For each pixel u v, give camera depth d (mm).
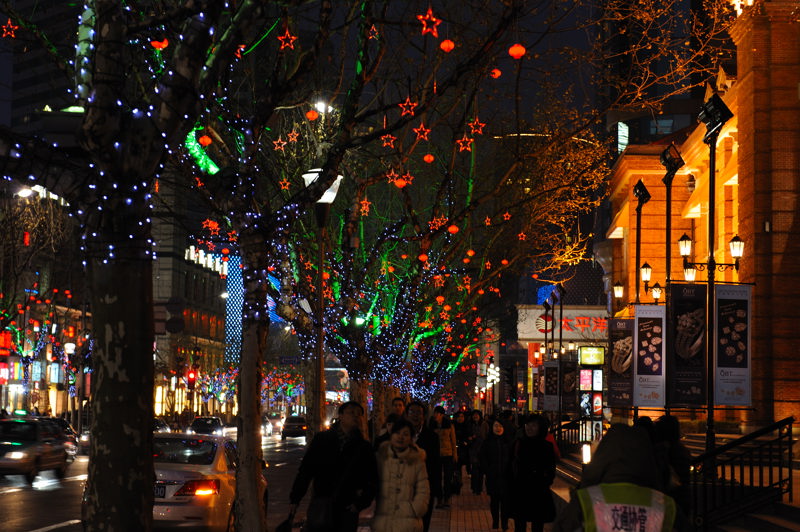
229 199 13000
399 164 21172
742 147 33719
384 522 10984
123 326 9367
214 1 9180
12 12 10633
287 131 22203
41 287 73438
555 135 20781
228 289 136500
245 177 12930
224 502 16578
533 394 72438
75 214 9688
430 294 34500
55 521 19922
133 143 9195
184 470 16328
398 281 33062
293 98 17484
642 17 19438
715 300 24750
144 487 9383
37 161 9422
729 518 15953
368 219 33625
